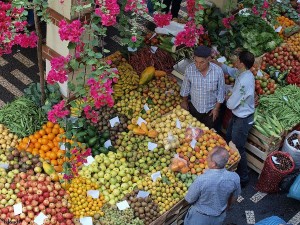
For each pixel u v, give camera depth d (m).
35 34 3.68
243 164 4.23
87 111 3.55
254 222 4.11
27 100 4.15
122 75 4.39
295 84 4.75
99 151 3.93
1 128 3.91
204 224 3.40
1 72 5.01
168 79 4.54
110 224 3.48
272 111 4.40
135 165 3.88
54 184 3.62
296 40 5.33
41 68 3.94
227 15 5.05
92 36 3.67
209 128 4.36
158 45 4.77
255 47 4.95
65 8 3.71
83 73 3.54
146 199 3.64
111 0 3.19
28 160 3.73
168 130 4.12
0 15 3.30
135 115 4.24
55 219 3.43
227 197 3.31
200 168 3.89
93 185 3.70
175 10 5.68
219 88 4.12
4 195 3.51
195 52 3.85
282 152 4.23
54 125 3.95
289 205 4.28
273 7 5.38
